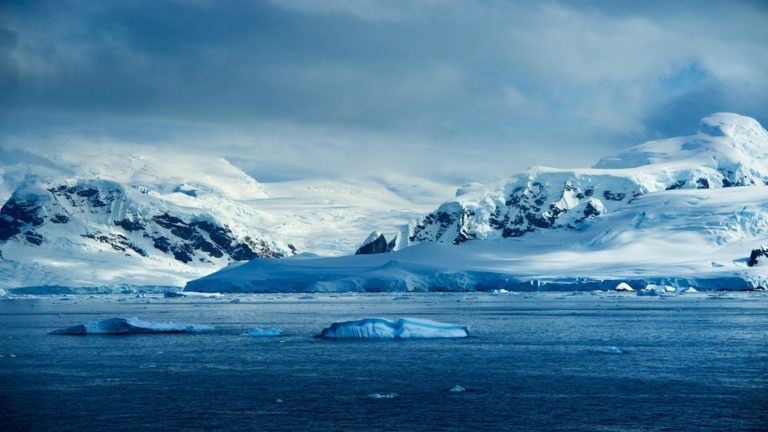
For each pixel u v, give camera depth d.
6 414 69.00
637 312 188.75
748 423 64.31
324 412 68.88
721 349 107.50
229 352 107.38
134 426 64.62
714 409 69.06
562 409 69.44
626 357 100.00
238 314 199.75
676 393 75.88
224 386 81.00
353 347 112.38
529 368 91.19
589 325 148.88
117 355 105.12
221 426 64.38
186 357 102.62
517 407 70.38
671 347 110.19
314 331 140.00
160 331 138.75
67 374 89.12
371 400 73.62
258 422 65.56
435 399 73.88
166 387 80.75
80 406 71.94
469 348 110.38
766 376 84.81
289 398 74.75
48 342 122.19
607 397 74.25
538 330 138.50
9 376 87.94
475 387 79.56
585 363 95.00
